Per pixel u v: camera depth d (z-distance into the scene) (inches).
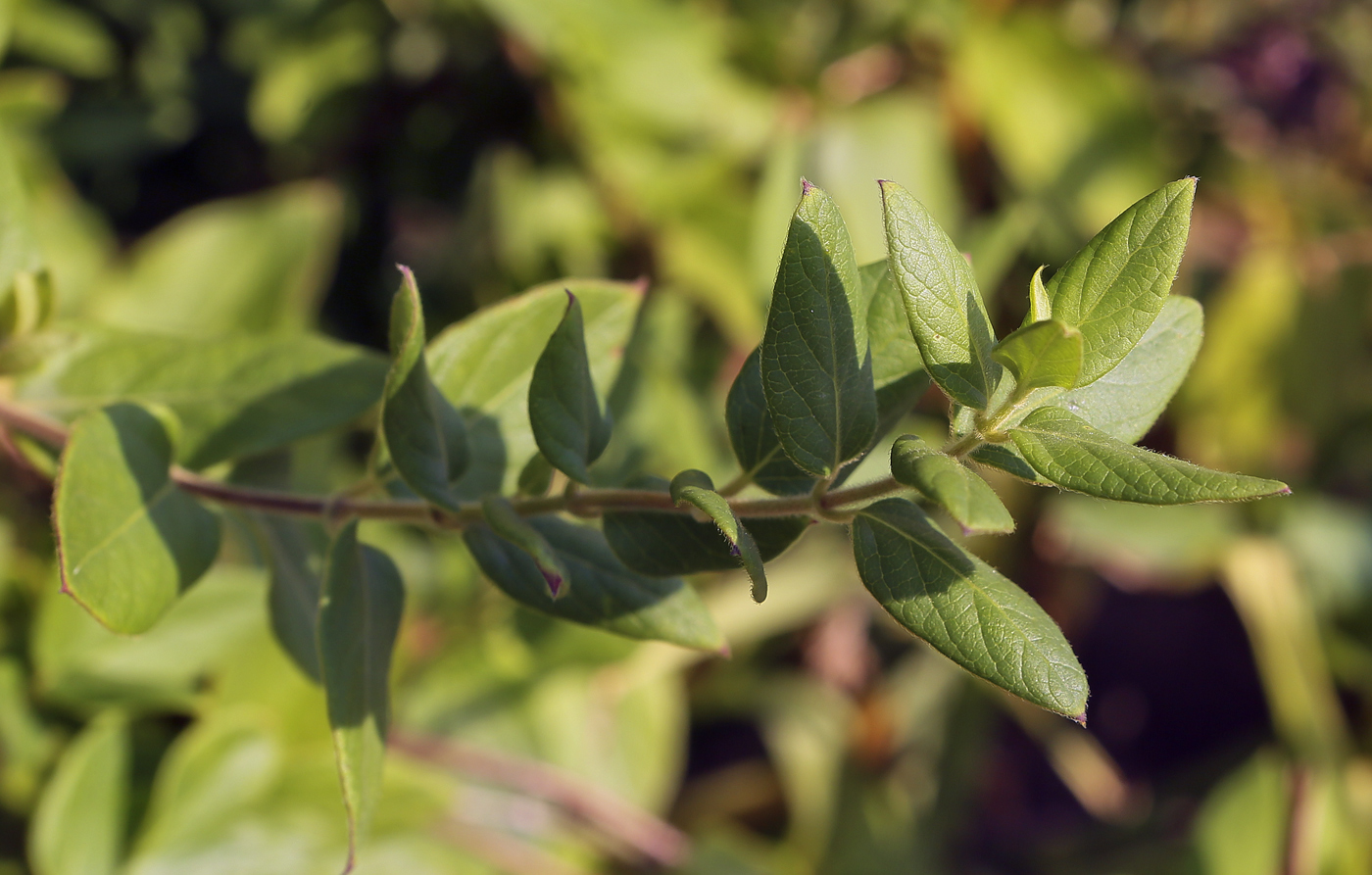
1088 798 46.5
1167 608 56.1
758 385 20.6
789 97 38.2
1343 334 42.3
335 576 20.6
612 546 20.5
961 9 37.0
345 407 22.4
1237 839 38.0
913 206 19.0
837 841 39.8
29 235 22.3
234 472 23.2
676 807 42.9
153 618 20.7
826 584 39.3
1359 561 41.9
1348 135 45.0
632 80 36.1
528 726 35.0
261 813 28.2
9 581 28.0
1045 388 19.2
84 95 40.5
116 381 22.4
